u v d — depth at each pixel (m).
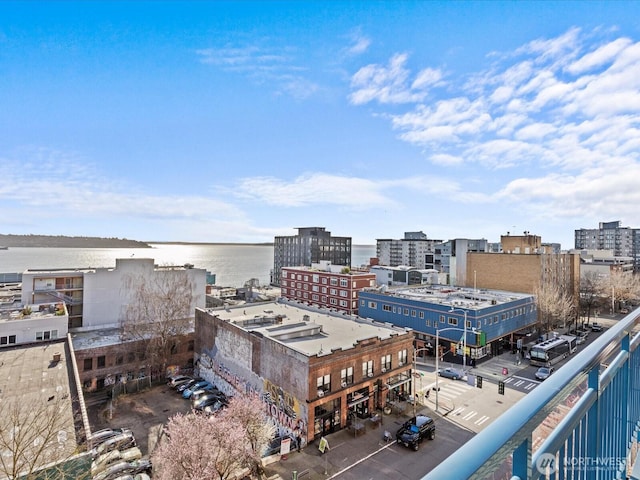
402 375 33.25
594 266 84.94
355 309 65.50
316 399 26.23
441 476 1.43
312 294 72.88
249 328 34.31
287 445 24.34
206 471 19.30
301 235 120.50
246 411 24.02
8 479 14.55
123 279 45.97
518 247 68.69
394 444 25.98
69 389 23.70
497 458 1.63
